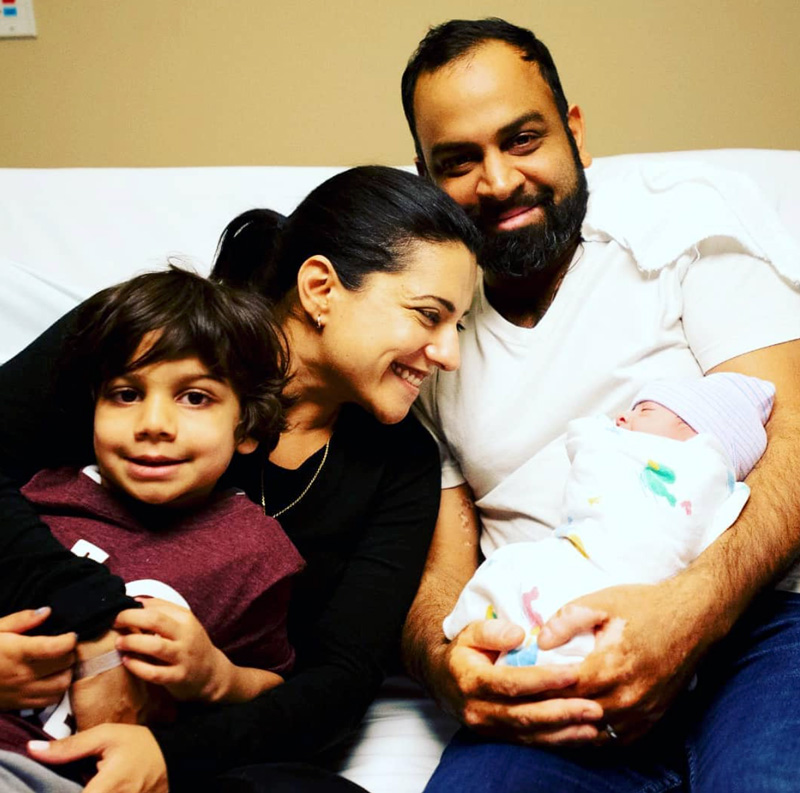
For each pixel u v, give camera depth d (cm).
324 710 104
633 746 105
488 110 124
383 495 123
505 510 129
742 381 116
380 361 110
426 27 199
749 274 125
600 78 200
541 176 127
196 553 101
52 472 109
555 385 127
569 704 93
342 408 124
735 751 95
